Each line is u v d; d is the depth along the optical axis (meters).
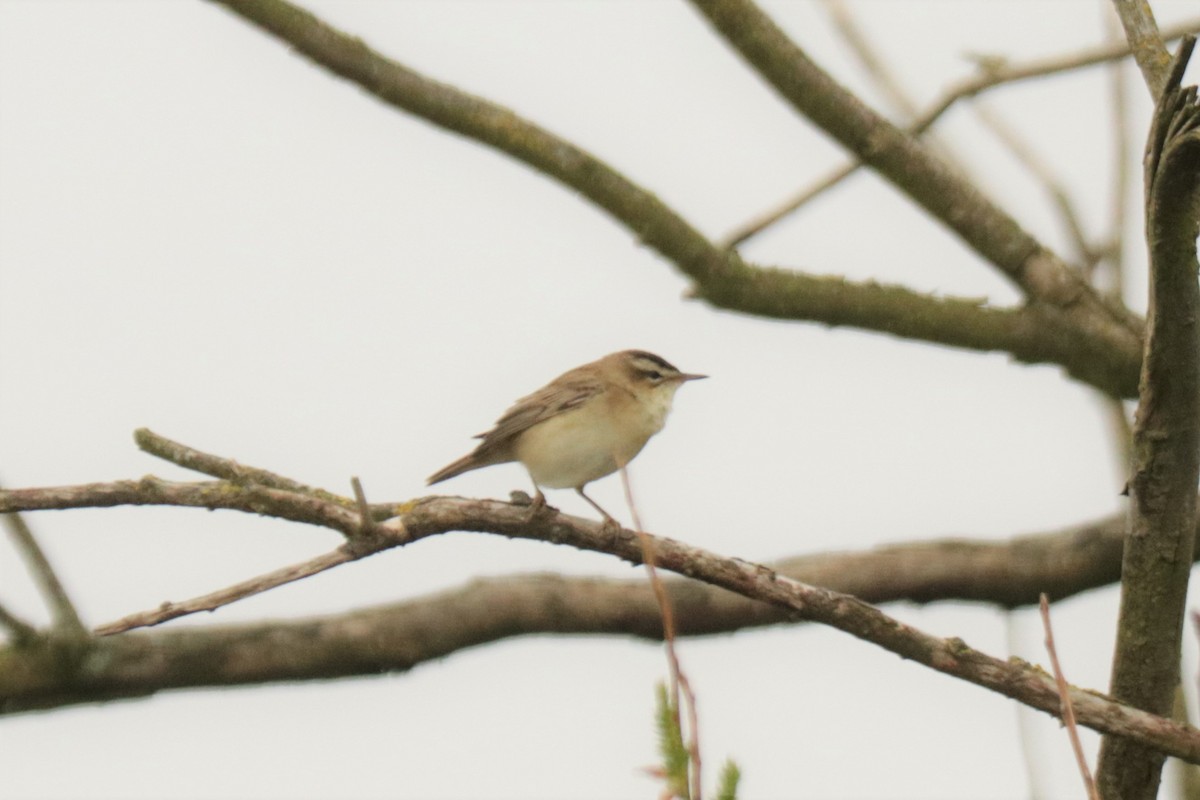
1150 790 9.70
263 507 8.90
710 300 11.56
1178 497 9.10
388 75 10.48
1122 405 13.04
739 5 11.03
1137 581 9.40
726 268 11.42
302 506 8.92
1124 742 9.59
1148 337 8.60
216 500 8.75
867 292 11.76
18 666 11.52
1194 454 8.97
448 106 10.66
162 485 8.69
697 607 12.66
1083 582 12.70
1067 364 11.95
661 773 5.01
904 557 12.91
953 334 11.81
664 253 11.30
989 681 9.22
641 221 11.12
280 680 12.06
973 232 11.80
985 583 12.80
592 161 10.95
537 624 12.52
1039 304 11.86
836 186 11.91
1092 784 5.93
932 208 11.77
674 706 5.08
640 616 12.64
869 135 11.50
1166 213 7.97
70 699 11.72
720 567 9.56
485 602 12.46
